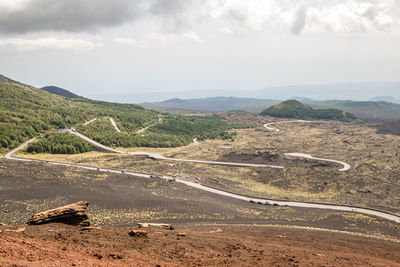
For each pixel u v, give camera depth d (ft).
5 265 54.03
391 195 353.51
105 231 121.70
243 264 82.02
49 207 246.88
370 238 191.01
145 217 233.76
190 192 348.59
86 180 363.56
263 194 357.00
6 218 215.72
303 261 89.35
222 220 238.89
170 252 90.89
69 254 71.20
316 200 329.11
